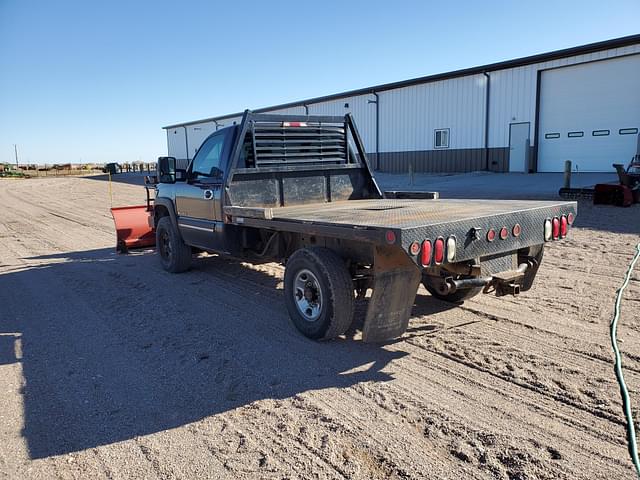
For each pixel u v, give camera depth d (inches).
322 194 268.7
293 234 211.3
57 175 2527.1
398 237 136.9
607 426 123.3
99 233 507.8
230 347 183.9
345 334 193.0
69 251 406.3
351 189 280.5
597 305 213.5
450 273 168.6
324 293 175.6
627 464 109.0
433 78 1106.7
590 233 373.4
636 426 122.3
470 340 180.7
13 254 400.2
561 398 137.3
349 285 176.4
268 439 124.6
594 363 157.6
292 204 257.9
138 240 390.6
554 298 225.5
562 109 929.5
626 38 813.9
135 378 161.5
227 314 222.4
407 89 1184.8
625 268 272.8
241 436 126.4
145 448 122.7
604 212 471.5
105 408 142.9
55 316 229.8
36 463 118.0
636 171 588.4
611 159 880.3
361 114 1309.1
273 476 110.0
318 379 156.1
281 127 252.5
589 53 873.5
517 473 107.3
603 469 107.7
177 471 113.3
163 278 294.4
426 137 1158.3
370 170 281.7
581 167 918.4
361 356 171.9
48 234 511.2
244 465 114.6
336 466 112.7
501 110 1011.3
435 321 202.1
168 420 135.3
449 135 1109.7
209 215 253.0
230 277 290.7
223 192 234.4
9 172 2353.6
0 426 134.7
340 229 156.2
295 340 188.5
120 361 175.5
